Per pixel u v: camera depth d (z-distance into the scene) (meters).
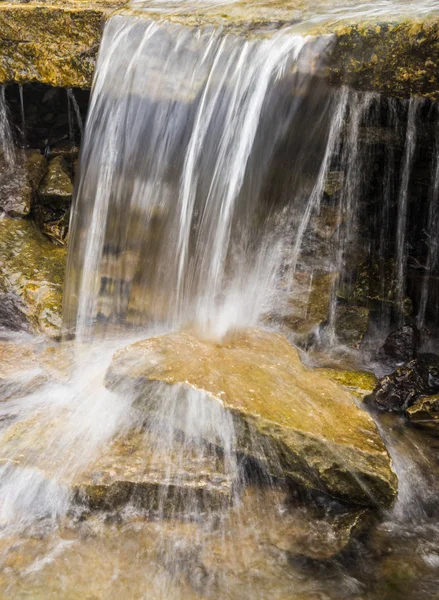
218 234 5.03
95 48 6.02
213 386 4.04
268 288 5.57
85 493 3.79
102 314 5.68
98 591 3.41
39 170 7.05
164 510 3.85
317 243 5.79
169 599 3.37
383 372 5.27
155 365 4.23
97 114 5.79
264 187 5.09
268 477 3.95
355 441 3.79
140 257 5.50
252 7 5.36
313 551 3.62
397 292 6.03
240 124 4.84
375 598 3.43
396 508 3.95
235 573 3.51
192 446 4.08
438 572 3.60
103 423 4.32
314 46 4.43
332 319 5.71
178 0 6.08
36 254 6.32
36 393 4.84
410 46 4.05
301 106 4.70
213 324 5.07
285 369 4.44
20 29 6.23
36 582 3.46
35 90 7.22
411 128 5.05
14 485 3.96
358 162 5.49
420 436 4.52
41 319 5.62
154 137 5.38
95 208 5.77
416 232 5.96
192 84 5.16
